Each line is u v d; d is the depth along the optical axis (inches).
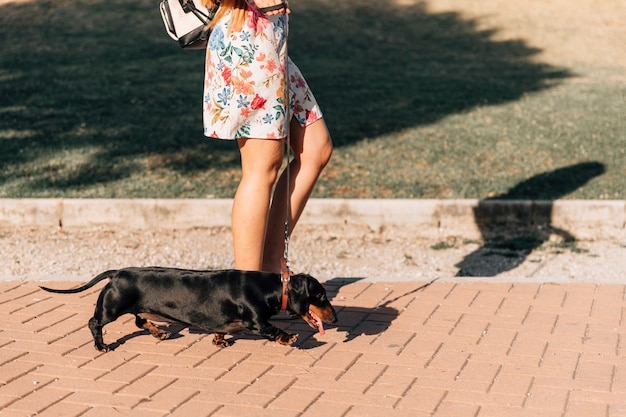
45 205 366.6
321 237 362.3
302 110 224.1
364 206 369.1
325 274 311.4
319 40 785.6
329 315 201.6
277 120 212.7
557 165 448.5
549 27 869.8
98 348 206.1
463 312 237.1
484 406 176.9
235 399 180.5
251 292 198.1
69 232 364.8
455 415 172.7
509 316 233.3
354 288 262.1
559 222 369.7
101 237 358.6
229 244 351.3
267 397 181.6
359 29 830.5
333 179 422.9
